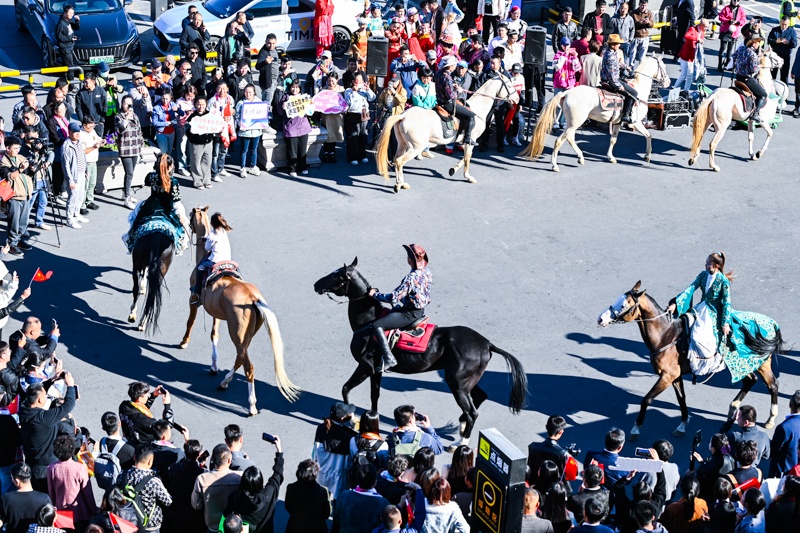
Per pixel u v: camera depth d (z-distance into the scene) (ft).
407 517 29.63
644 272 55.98
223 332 49.75
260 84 72.43
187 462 32.14
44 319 49.65
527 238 59.26
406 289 40.34
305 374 46.52
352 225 59.93
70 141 56.75
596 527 29.12
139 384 35.91
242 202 62.18
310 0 84.02
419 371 41.47
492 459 27.71
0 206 55.16
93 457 35.45
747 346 42.70
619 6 84.02
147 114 64.28
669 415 45.06
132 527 30.17
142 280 51.08
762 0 110.01
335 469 35.45
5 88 74.59
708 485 34.60
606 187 66.49
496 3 86.84
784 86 77.66
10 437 34.81
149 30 89.66
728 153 72.43
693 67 80.74
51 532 29.12
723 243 59.52
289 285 53.21
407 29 78.43
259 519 30.89
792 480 31.65
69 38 75.31
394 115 63.21
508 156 70.90
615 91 67.56
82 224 59.00
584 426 43.96
